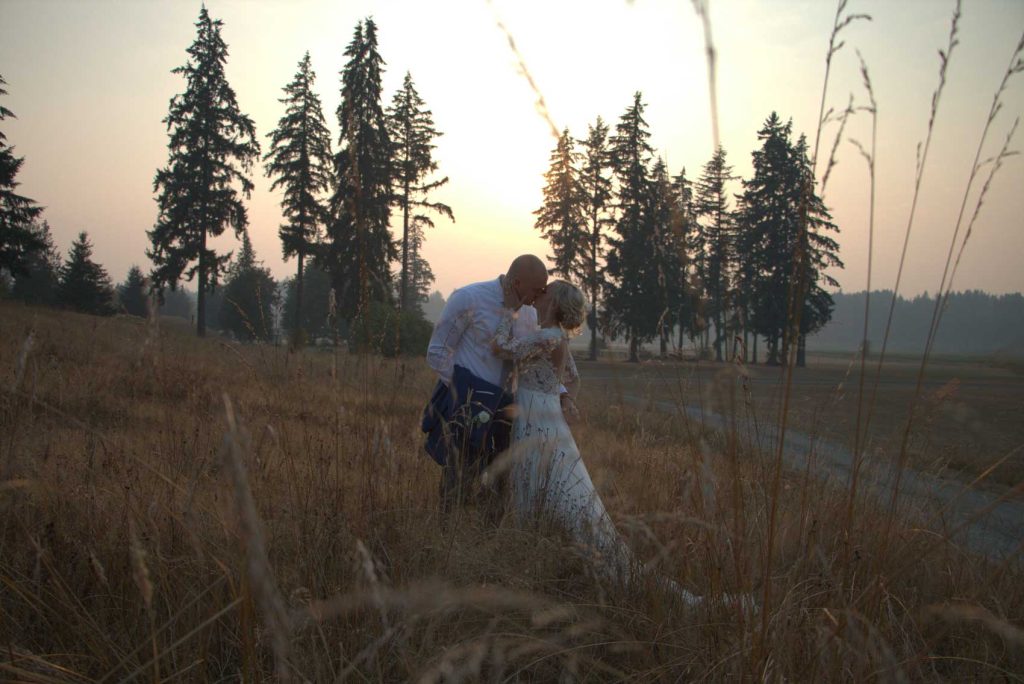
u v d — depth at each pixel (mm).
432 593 1688
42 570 2260
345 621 2059
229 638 2072
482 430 3428
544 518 3143
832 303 41375
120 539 2371
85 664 1927
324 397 5102
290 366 6262
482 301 3777
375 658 1823
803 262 1868
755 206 44219
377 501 2840
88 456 3014
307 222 37531
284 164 37688
